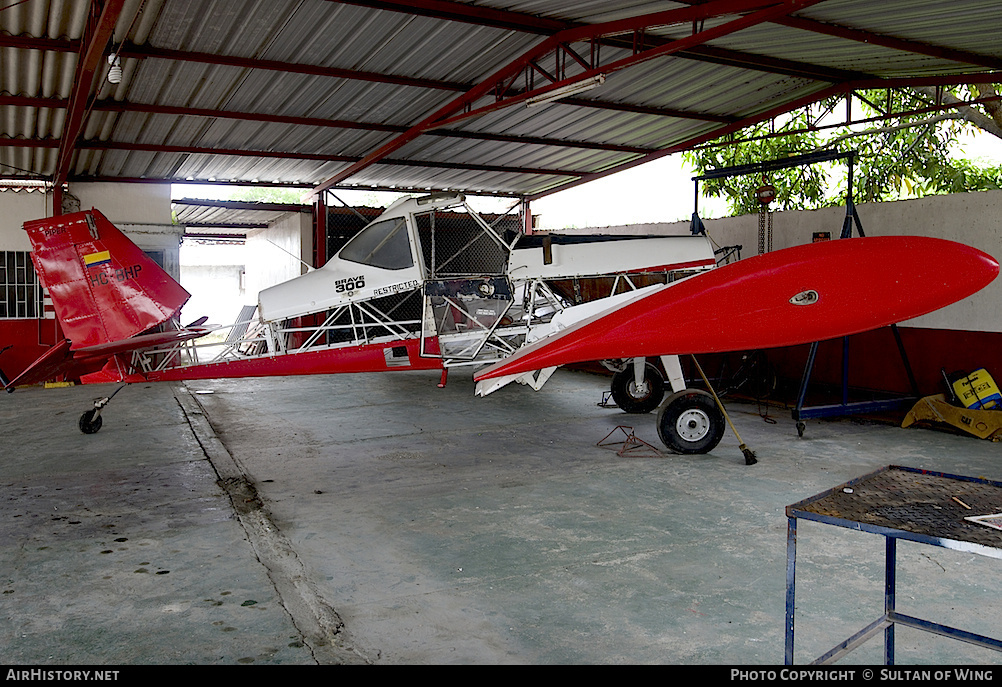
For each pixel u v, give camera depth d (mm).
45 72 6723
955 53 6922
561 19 6539
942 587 3348
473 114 7797
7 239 10336
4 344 10391
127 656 2775
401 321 6871
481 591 3387
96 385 10422
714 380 8688
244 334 6941
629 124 10078
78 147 9102
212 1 5695
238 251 22750
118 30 6062
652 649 2797
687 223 10172
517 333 6926
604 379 10742
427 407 8539
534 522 4398
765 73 8094
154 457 6152
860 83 8414
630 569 3631
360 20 6219
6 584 3502
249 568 3707
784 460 5840
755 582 3441
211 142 9625
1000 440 6410
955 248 4285
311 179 12375
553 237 7016
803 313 4355
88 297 6477
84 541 4121
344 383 10539
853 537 4047
